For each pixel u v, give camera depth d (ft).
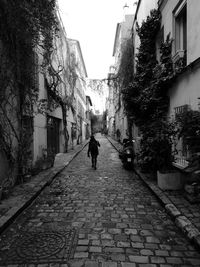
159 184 23.18
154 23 32.89
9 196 20.70
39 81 34.81
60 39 50.03
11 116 24.76
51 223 15.85
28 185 24.84
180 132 18.76
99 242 13.12
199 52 19.38
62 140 58.80
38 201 20.75
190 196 18.70
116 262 11.16
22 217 17.01
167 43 27.35
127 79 55.42
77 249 12.35
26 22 23.35
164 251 12.15
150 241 13.24
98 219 16.52
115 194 22.85
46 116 39.73
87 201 20.67
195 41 20.03
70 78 65.87
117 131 104.17
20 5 21.74
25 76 26.81
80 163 44.37
